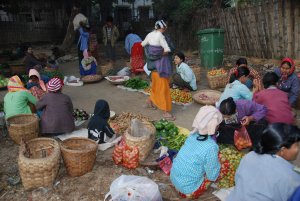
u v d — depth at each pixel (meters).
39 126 5.18
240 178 2.67
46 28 21.19
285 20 9.84
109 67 9.82
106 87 8.55
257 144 2.62
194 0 13.80
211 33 9.66
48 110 5.06
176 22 14.51
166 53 5.66
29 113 5.41
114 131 5.13
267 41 10.64
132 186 3.21
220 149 4.23
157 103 5.98
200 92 7.07
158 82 5.85
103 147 4.73
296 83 5.39
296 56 9.80
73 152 3.86
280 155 2.52
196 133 3.49
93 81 8.96
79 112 6.07
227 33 12.26
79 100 7.48
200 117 3.37
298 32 9.57
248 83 5.99
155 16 20.81
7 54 13.00
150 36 5.77
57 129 5.08
